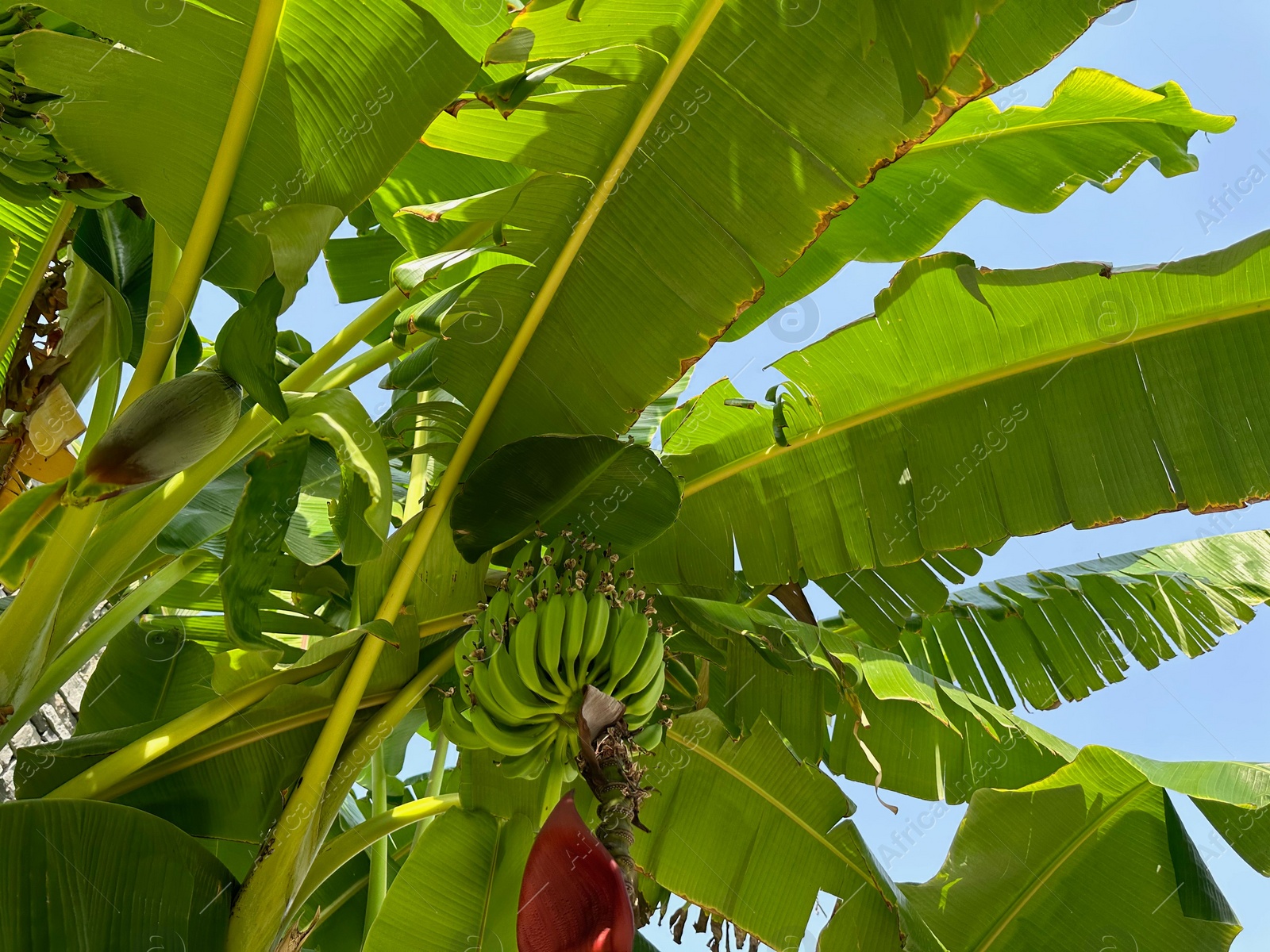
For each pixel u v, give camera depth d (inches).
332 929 106.0
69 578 66.2
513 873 78.1
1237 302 73.0
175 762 71.8
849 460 82.0
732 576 83.1
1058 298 76.1
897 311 78.5
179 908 62.7
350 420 64.3
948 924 91.8
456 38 65.3
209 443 63.9
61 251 82.7
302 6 61.3
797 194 66.6
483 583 77.9
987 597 99.3
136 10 59.6
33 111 65.3
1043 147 93.0
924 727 92.4
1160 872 90.3
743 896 84.0
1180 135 90.0
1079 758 91.4
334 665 74.5
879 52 62.6
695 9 62.7
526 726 65.7
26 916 56.9
